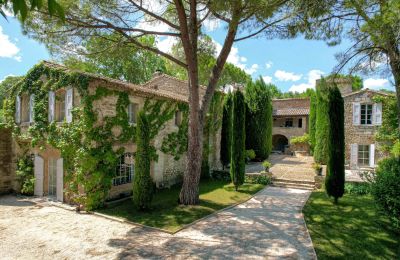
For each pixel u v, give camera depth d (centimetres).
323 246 682
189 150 1079
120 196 1202
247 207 1066
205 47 1237
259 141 2325
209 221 893
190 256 640
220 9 799
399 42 684
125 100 1198
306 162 2247
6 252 670
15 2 187
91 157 1028
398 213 659
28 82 1256
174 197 1212
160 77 2088
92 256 644
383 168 848
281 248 683
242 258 630
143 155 983
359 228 797
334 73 992
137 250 675
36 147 1257
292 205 1091
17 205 1104
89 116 1030
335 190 1063
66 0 831
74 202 1077
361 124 1844
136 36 1011
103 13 948
